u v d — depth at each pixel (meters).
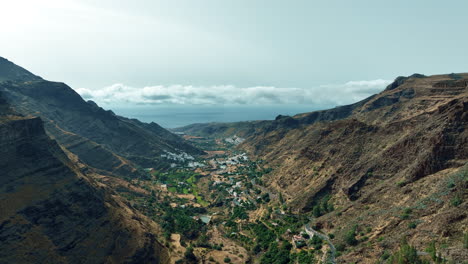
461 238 86.12
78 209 122.50
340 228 130.50
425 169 129.00
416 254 81.50
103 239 120.25
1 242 93.88
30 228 103.12
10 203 104.00
